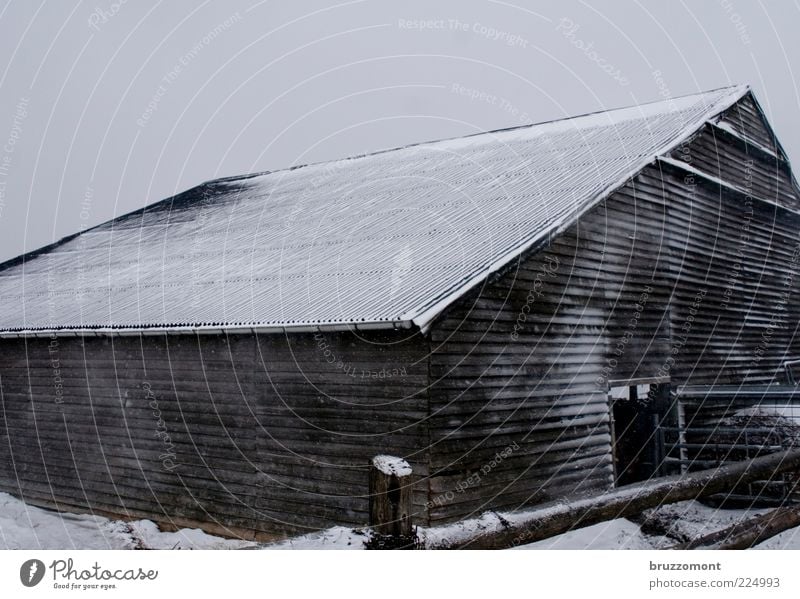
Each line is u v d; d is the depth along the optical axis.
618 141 15.50
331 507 10.84
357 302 10.64
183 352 13.07
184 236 18.53
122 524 12.84
